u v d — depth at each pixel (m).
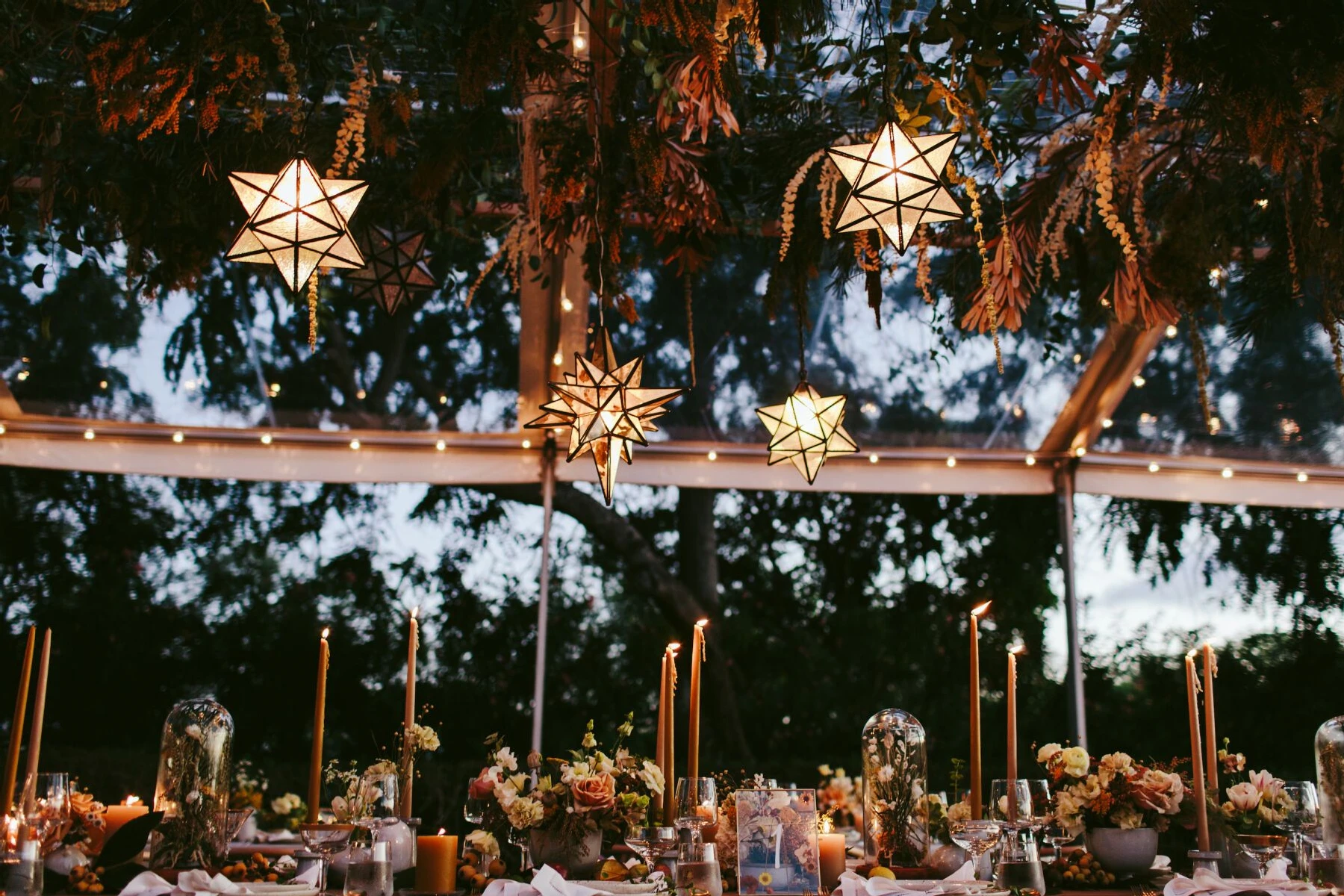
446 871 2.10
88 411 5.04
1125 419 5.19
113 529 7.57
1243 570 7.59
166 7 2.41
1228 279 4.09
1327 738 2.37
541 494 8.03
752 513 8.26
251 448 5.25
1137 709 7.55
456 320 5.30
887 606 7.95
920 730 2.36
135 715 7.34
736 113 3.45
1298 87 2.55
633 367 2.40
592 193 3.17
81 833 2.50
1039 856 2.47
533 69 2.62
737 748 7.69
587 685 7.77
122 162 3.35
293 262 2.03
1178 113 3.09
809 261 3.54
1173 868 2.70
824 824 2.52
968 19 2.49
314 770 2.08
